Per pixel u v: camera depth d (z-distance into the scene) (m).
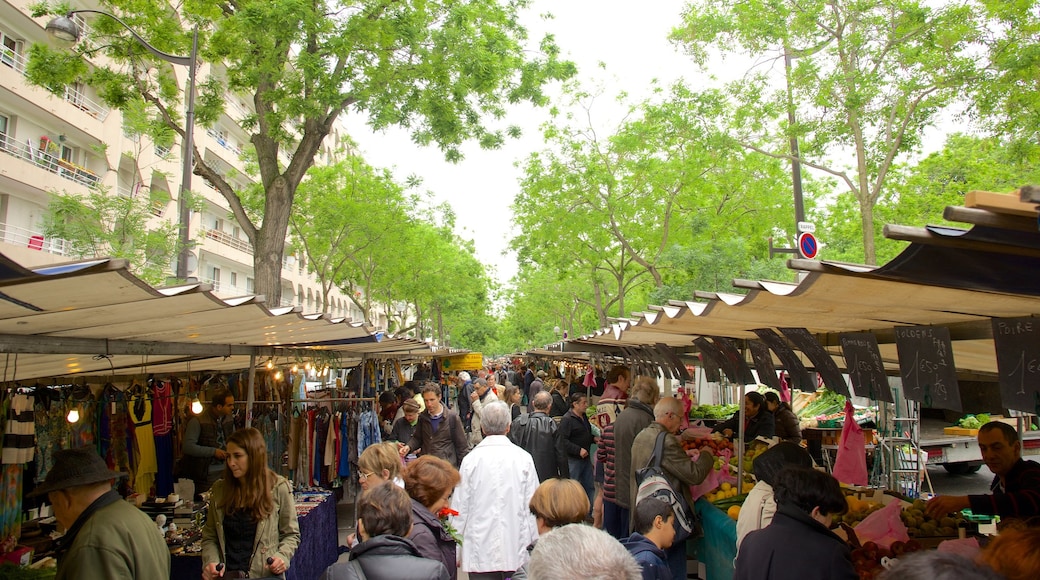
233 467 4.29
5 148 18.45
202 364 7.70
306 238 29.03
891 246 18.62
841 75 10.47
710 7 11.95
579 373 28.98
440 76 12.60
